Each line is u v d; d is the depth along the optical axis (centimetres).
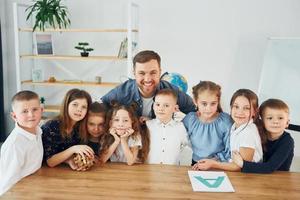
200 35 363
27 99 150
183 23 363
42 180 146
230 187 139
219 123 169
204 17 359
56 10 347
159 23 366
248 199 129
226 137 168
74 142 170
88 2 373
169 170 159
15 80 400
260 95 321
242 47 359
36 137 157
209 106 165
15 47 361
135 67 171
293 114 294
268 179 149
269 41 327
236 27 356
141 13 367
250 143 158
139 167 164
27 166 154
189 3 359
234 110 162
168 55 371
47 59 387
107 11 373
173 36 367
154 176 151
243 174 155
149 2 363
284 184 144
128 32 326
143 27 369
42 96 400
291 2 344
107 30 337
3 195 130
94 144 171
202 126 170
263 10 349
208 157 173
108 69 385
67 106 163
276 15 348
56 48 387
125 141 167
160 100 168
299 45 306
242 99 160
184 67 371
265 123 160
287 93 305
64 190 135
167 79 234
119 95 181
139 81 172
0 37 372
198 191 135
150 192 133
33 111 151
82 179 147
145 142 171
